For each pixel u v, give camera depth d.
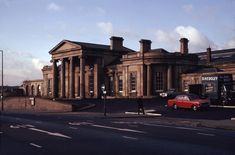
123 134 22.05
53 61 86.88
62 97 83.75
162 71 68.75
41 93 105.56
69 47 82.19
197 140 18.92
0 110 68.75
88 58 83.25
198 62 74.00
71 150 15.86
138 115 42.53
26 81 111.56
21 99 71.75
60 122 32.72
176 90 64.12
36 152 15.48
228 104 48.81
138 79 70.00
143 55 69.12
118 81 76.62
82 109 57.03
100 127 27.03
